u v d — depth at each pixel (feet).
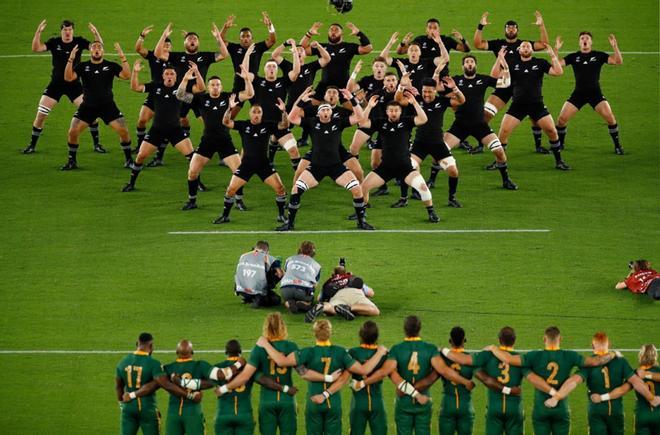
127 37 425.28
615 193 337.52
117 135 379.35
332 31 357.00
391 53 411.75
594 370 218.38
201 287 287.69
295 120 323.16
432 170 339.57
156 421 220.64
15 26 435.53
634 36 428.97
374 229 315.99
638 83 403.54
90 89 345.92
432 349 218.18
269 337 217.97
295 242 308.19
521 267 295.69
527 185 342.85
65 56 357.82
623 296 281.33
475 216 323.57
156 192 340.39
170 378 216.74
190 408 217.77
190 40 354.54
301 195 338.54
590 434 221.05
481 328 266.57
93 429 233.14
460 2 452.35
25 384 248.32
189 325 269.23
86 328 269.44
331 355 216.74
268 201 335.67
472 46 420.77
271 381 217.77
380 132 314.35
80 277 292.81
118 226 319.27
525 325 267.80
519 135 379.35
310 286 272.92
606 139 372.17
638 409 220.43
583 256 301.43
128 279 291.58
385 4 450.71
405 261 298.15
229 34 424.87
